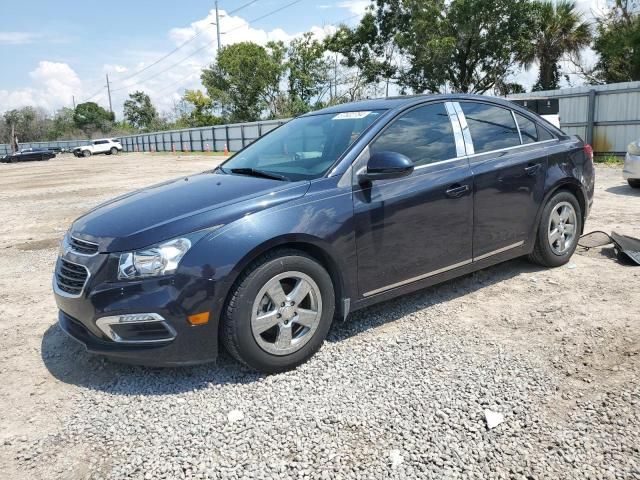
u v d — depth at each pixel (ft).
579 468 7.70
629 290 14.24
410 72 118.32
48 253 23.32
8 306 16.02
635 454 7.90
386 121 12.66
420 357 11.17
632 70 85.92
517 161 14.61
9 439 9.18
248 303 10.18
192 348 10.03
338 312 11.80
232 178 12.69
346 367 10.93
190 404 9.91
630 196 29.27
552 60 102.53
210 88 187.11
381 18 126.82
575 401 9.32
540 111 52.47
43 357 12.30
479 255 14.03
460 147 13.70
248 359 10.40
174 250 9.89
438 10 108.47
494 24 103.96
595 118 55.62
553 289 14.61
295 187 11.19
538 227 15.52
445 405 9.40
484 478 7.63
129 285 9.84
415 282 12.84
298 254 10.80
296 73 180.55
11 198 47.26
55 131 304.50
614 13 88.53
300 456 8.29
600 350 11.05
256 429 9.02
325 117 14.34
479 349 11.39
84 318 10.32
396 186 12.20
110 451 8.70
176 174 66.54
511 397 9.53
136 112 315.78
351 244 11.45
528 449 8.17
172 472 8.10
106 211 11.83
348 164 11.78
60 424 9.55
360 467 7.97
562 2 100.58
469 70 113.50
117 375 11.19
